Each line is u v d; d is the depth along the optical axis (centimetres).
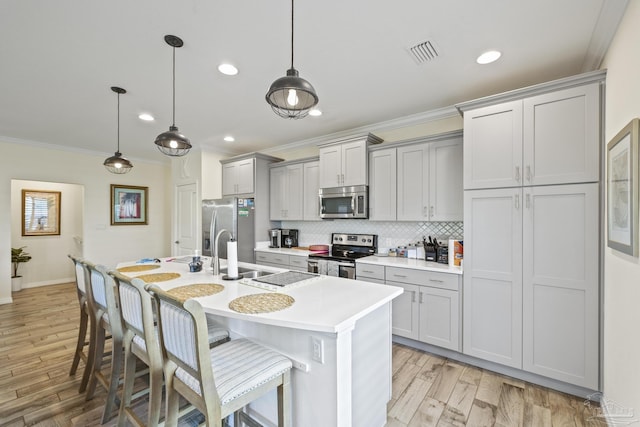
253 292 175
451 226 319
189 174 493
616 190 162
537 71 234
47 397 208
